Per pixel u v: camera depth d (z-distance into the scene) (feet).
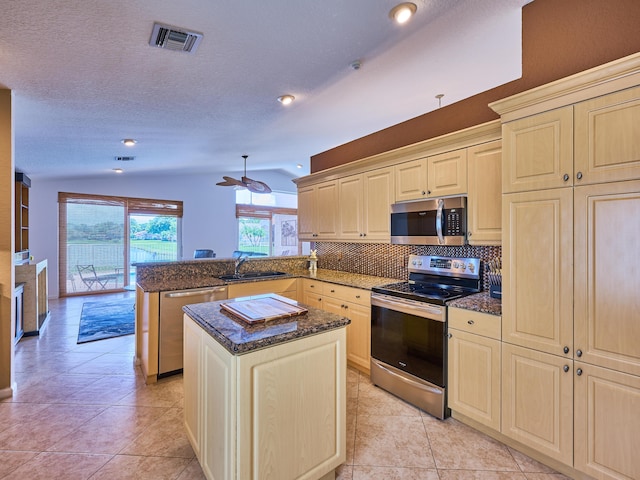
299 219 14.74
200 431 5.66
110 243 23.08
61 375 9.89
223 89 8.47
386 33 6.59
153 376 9.40
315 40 6.54
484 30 6.97
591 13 5.90
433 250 10.27
